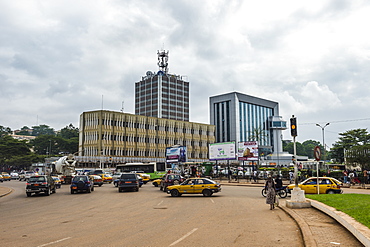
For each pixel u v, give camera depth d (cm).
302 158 13138
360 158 5875
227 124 15025
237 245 891
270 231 1084
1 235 1109
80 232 1130
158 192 3241
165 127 10100
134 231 1122
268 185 1697
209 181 2641
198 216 1468
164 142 9988
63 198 2720
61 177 5078
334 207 1363
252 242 925
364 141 8981
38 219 1502
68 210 1844
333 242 866
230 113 14950
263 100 16212
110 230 1154
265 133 16038
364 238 790
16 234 1123
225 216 1453
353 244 844
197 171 5944
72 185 3180
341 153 9144
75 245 925
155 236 1026
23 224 1359
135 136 9350
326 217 1290
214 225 1214
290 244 898
